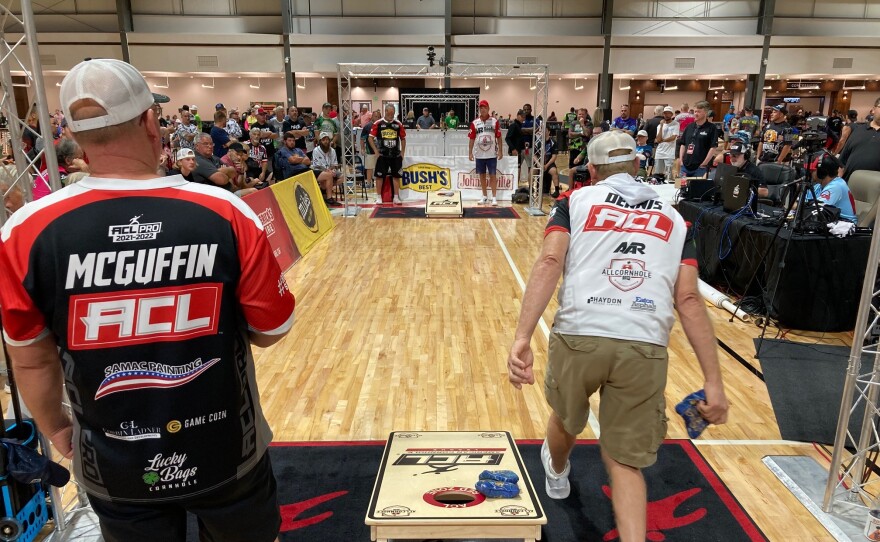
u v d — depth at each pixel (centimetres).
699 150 866
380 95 2011
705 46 1848
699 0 1839
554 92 2047
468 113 1559
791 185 475
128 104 115
